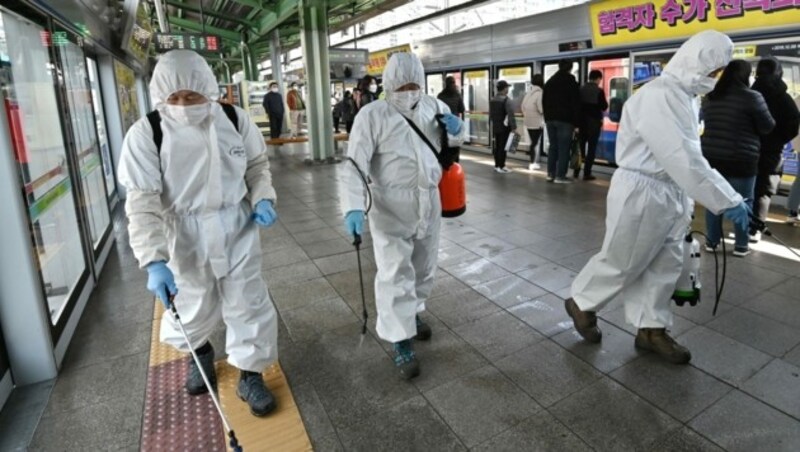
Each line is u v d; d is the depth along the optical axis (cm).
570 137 704
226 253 205
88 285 356
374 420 218
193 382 238
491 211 570
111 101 646
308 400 233
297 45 2252
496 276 375
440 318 309
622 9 679
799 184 467
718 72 216
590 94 698
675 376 240
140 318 323
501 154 821
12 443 210
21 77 283
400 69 231
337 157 1065
